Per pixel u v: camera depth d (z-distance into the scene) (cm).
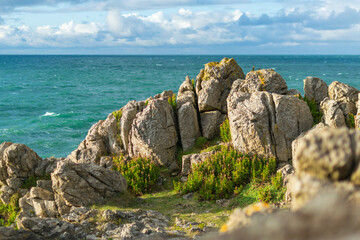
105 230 1419
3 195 2195
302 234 199
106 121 2741
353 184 277
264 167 1989
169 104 2627
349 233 183
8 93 10731
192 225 1519
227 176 2034
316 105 2419
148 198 2038
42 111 7812
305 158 309
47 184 2078
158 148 2416
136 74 18738
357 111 2208
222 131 2525
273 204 1716
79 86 12775
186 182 2127
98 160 2592
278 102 2142
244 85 2606
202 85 2858
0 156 2395
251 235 216
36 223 1340
